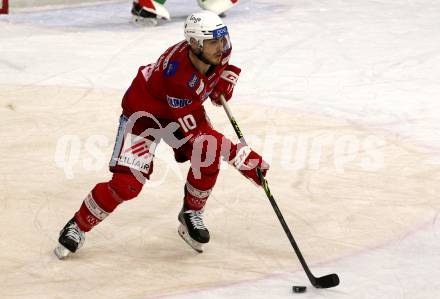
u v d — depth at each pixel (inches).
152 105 488.4
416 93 952.9
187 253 514.6
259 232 549.6
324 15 1491.1
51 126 813.9
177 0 1676.9
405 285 462.0
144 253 514.0
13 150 733.9
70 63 1101.1
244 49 1189.7
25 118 841.5
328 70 1071.6
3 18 1437.0
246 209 593.3
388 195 621.9
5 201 605.9
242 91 960.3
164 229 556.1
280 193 629.0
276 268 489.4
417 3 1643.7
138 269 488.4
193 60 468.1
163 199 615.5
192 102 468.4
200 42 457.7
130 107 495.2
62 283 468.4
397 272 480.7
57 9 1551.4
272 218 576.1
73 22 1413.6
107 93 950.4
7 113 859.4
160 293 452.8
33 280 472.7
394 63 1112.2
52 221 567.8
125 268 489.7
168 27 1368.1
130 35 1296.8
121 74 1045.2
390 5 1617.9
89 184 649.6
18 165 692.7
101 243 530.0
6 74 1035.9
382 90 966.4
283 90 965.8
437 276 475.2
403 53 1175.0
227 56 482.9
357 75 1043.9
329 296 446.3
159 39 1264.8
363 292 452.1
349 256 506.9
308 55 1162.0
